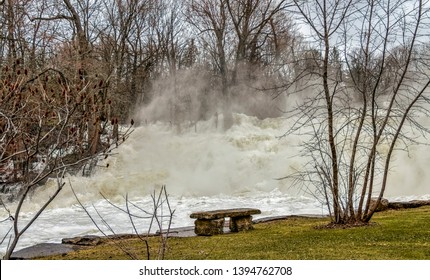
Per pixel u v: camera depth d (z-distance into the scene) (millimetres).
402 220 9586
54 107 6059
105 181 20891
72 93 6828
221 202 17625
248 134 26156
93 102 6691
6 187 18547
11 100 6566
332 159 9133
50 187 19547
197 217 9742
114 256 7852
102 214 15242
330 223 9375
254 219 12461
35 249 9281
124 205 17875
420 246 6754
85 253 8438
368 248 6785
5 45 20562
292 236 8453
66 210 16672
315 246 7207
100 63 21469
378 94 9188
